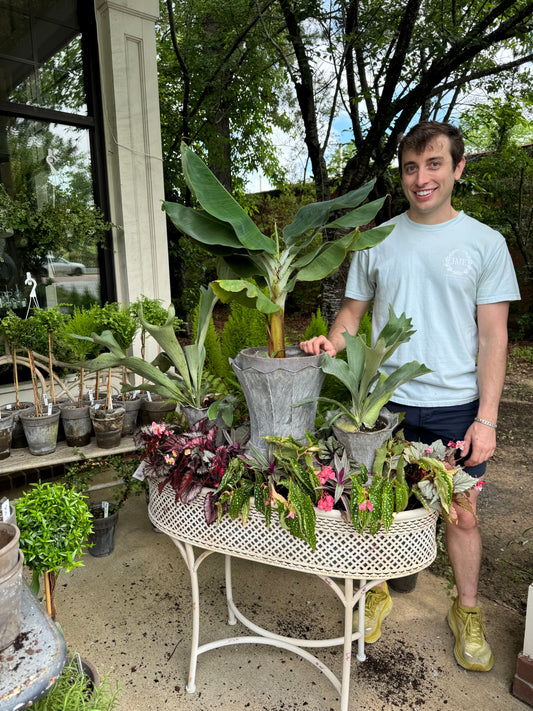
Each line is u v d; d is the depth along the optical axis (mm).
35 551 1178
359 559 1330
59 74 3301
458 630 1793
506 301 1702
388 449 1396
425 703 1597
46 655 873
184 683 1669
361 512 1237
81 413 2424
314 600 2111
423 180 1621
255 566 2369
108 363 1684
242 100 5949
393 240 1808
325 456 1395
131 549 2480
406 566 1328
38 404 2373
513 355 7285
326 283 4492
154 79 3615
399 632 1918
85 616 2000
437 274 1711
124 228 3564
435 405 1772
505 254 1688
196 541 1508
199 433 1514
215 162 6055
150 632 1915
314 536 1262
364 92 4395
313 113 4566
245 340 2826
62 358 2666
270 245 1404
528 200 7992
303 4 4141
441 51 3852
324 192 4711
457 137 1632
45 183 3318
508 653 1811
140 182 3637
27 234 3150
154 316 2592
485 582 2236
